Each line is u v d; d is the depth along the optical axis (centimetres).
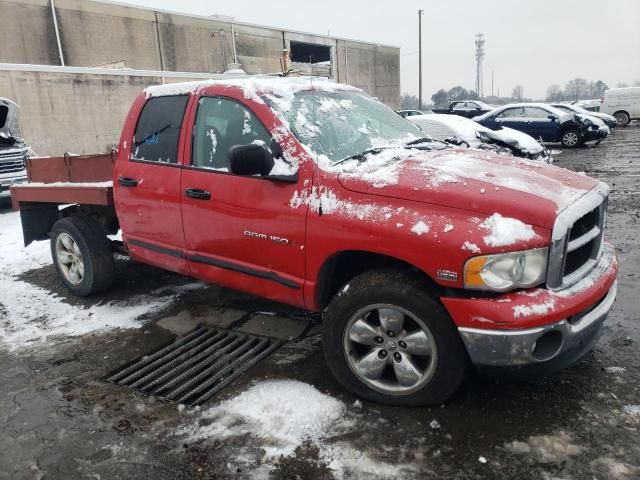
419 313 269
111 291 505
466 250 247
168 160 387
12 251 668
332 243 290
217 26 3572
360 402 296
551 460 244
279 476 245
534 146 973
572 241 270
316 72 4081
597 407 280
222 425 284
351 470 246
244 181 332
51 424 294
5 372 357
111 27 3058
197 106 373
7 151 1038
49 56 2803
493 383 306
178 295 488
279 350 367
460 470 241
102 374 351
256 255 334
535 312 244
